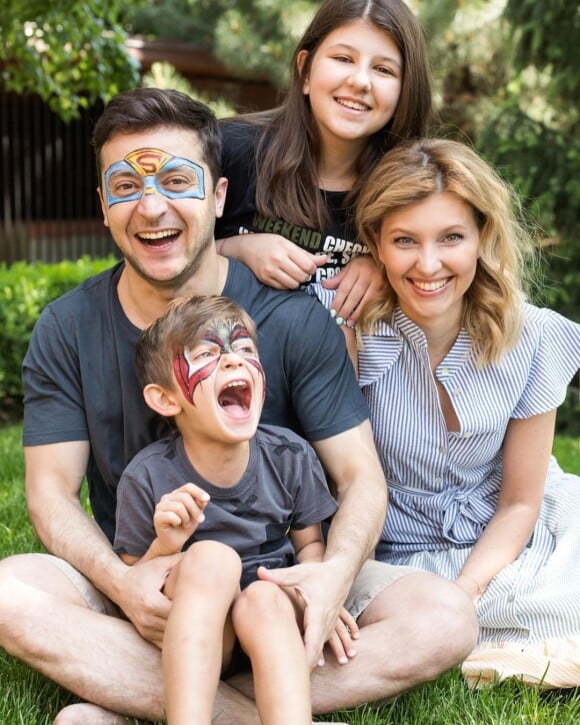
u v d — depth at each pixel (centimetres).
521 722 268
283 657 239
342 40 335
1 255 1281
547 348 329
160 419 297
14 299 837
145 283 296
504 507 333
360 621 282
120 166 292
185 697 232
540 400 329
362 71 334
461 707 280
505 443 339
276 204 346
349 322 334
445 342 329
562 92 850
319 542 293
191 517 257
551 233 805
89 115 1330
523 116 837
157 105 294
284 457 284
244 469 279
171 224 291
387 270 321
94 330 302
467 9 946
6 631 259
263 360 307
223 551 253
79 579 278
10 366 838
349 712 271
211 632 241
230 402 279
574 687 294
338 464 307
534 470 330
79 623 262
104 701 260
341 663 267
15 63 853
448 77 1047
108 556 275
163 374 276
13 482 500
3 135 1315
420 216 307
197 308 278
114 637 262
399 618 273
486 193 309
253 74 1184
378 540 308
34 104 1327
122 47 823
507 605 307
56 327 303
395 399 332
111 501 312
